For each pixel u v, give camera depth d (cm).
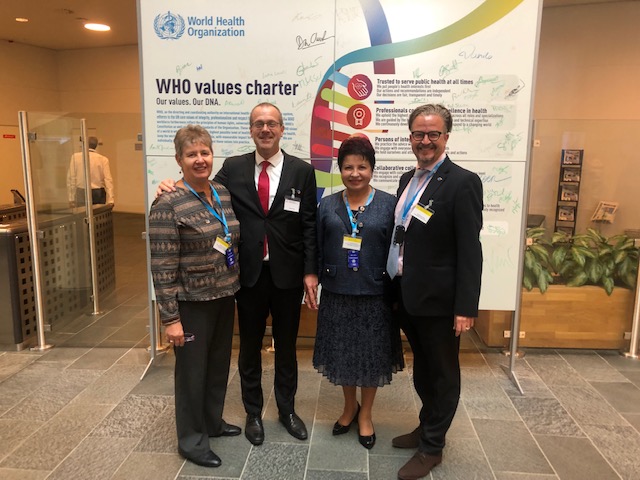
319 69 281
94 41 764
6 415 250
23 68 780
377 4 273
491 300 296
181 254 194
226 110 287
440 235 187
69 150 350
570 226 344
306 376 302
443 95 280
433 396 204
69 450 219
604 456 217
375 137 287
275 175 214
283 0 275
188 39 280
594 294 340
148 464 209
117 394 274
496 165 285
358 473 204
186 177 194
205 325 200
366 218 205
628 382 294
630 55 471
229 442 226
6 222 368
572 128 329
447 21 273
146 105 287
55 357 328
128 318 379
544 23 484
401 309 206
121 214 357
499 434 235
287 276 215
